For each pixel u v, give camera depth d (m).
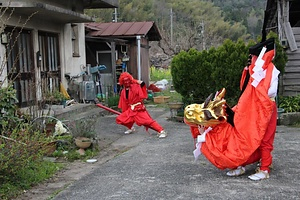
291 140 7.77
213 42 38.06
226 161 5.12
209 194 4.80
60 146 7.19
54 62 12.58
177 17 49.91
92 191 5.11
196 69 10.27
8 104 6.77
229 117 5.25
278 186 5.01
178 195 4.80
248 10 59.41
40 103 8.12
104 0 13.87
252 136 5.07
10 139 5.51
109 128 9.82
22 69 10.48
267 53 5.29
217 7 56.19
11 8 9.38
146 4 48.41
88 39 15.65
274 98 5.29
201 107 5.25
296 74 10.82
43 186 5.45
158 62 34.97
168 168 6.00
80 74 13.99
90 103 12.80
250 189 4.93
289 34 10.89
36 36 11.15
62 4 12.62
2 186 5.18
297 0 12.51
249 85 5.27
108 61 17.67
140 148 7.51
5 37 9.40
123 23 18.02
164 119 11.30
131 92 8.59
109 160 6.69
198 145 5.36
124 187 5.20
